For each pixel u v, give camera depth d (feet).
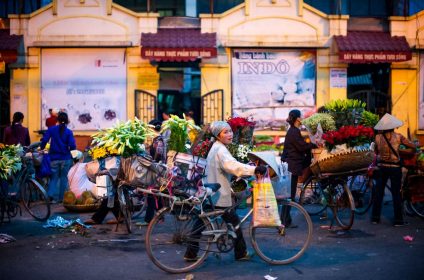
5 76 52.08
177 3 58.70
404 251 23.86
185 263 21.71
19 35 50.14
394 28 51.72
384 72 54.24
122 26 50.78
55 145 36.22
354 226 29.27
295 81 51.57
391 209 34.55
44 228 29.35
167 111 61.72
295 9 51.24
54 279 20.18
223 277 20.21
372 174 30.19
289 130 28.86
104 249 24.54
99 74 50.90
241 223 21.93
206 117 51.06
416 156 30.63
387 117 29.32
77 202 33.96
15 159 30.04
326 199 28.86
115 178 27.58
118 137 25.57
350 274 20.44
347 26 52.54
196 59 51.16
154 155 30.53
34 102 50.70
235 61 51.21
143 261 22.49
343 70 51.55
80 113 51.03
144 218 31.04
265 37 51.11
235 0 58.03
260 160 22.39
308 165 30.78
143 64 50.90
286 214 23.18
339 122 30.09
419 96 52.31
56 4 50.29
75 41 49.93
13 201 31.50
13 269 21.48
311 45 50.70
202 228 21.13
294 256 22.08
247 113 51.42
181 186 21.53
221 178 21.54
